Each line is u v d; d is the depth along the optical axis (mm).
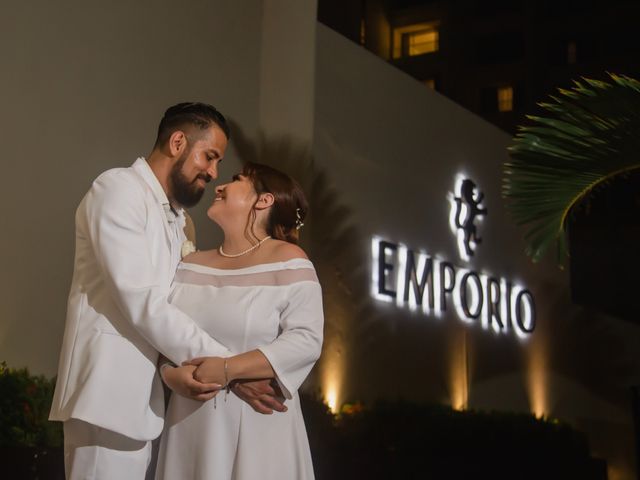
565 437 10484
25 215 6090
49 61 6438
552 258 13883
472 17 32875
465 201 11391
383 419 8086
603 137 4473
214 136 2785
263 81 8812
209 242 7684
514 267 12539
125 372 2492
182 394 2467
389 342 9406
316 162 8539
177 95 7633
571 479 10359
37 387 4719
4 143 6012
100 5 6941
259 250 2734
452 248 10992
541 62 32094
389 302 9508
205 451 2502
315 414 7238
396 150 10031
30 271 6074
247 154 8438
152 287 2477
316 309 2639
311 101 8586
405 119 10312
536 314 13078
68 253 6395
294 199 2861
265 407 2529
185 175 2746
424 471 7895
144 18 7375
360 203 9211
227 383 2463
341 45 9203
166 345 2439
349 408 8117
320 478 6871
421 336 10031
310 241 8328
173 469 2553
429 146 10750
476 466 8492
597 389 14625
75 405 2414
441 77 32562
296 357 2535
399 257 9805
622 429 15141
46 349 6121
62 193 6398
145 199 2619
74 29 6684
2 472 4277
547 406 12992
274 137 8609
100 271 2531
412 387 9727
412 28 33219
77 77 6652
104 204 2537
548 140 4602
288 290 2609
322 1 17094
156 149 2797
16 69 6172
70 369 2510
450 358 10594
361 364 8875
